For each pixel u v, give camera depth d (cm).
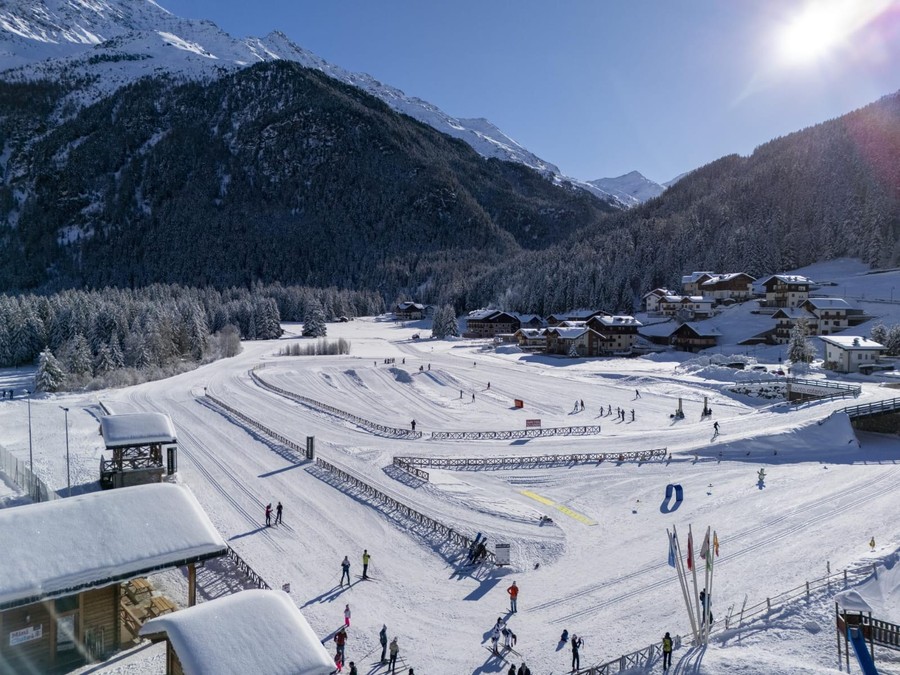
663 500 4172
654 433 5850
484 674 2278
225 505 3991
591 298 16700
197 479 4500
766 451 5072
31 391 8394
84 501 2344
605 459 5078
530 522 3806
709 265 16925
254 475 4628
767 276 16038
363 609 2766
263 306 16688
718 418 6562
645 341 13012
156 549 2241
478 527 3719
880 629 2222
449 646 2478
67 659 2167
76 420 6500
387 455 5269
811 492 4078
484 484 4575
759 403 7200
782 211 18188
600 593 2909
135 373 9344
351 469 4812
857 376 7994
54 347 11256
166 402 7506
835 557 3028
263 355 12306
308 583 2988
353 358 11650
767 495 4091
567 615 2712
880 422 5628
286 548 3369
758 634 2403
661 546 3428
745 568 3048
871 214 15850
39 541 2120
